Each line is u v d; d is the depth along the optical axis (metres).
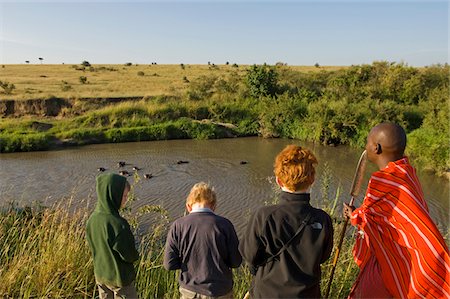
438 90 32.34
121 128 32.16
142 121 33.94
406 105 33.41
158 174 21.62
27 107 35.88
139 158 25.62
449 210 17.06
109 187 3.42
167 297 4.32
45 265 4.40
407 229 2.42
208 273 3.15
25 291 4.08
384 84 38.09
